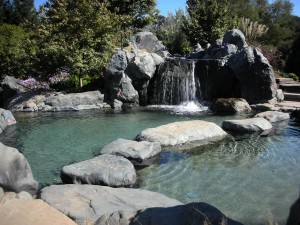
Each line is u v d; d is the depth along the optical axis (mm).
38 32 14336
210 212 3260
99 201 4117
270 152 6738
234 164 6074
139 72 12844
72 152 6996
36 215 2818
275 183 5191
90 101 12492
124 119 10266
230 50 14195
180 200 4652
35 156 6754
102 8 14055
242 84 12492
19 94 13312
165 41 23016
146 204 4066
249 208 4371
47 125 9531
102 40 14016
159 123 9602
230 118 10133
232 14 22422
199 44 19391
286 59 19484
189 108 12188
